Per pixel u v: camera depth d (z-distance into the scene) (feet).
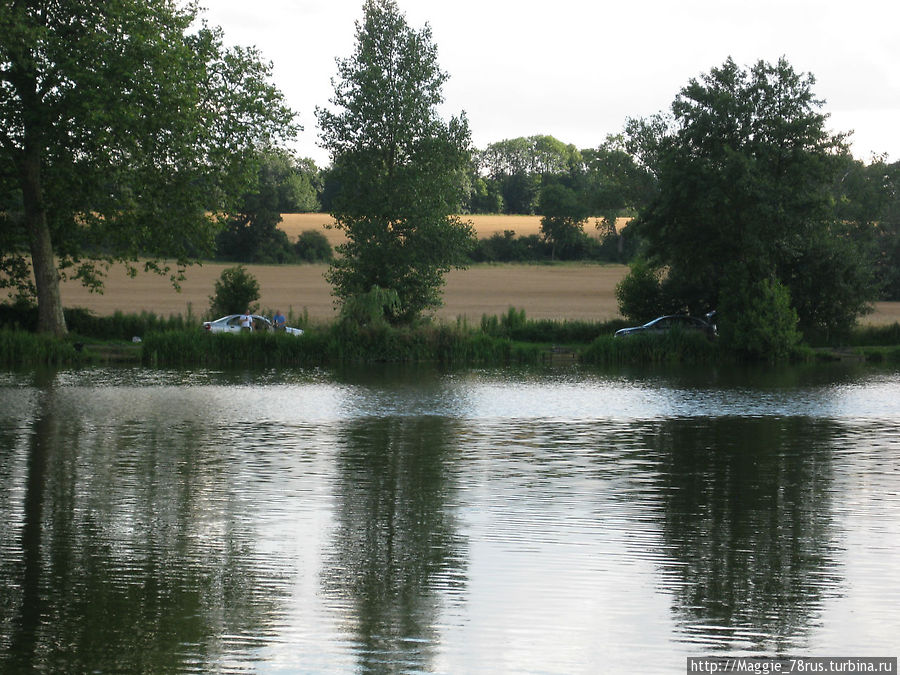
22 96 196.54
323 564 57.62
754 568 57.31
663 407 133.90
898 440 105.19
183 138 195.62
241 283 245.86
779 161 232.12
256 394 144.77
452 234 240.53
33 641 45.60
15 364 190.60
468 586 53.78
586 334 248.52
